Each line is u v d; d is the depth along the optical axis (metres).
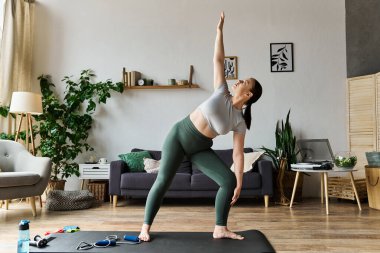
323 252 2.35
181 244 2.27
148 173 4.41
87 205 4.28
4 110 4.68
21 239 1.96
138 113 5.36
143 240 2.37
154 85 5.25
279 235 2.83
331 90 5.24
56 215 3.81
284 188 4.66
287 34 5.30
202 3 5.38
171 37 5.38
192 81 5.32
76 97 5.13
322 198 4.59
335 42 5.29
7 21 4.96
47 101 4.99
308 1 5.33
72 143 5.38
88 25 5.47
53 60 5.47
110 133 5.36
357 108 5.05
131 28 5.43
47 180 3.88
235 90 2.42
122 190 4.40
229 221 3.41
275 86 5.26
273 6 5.33
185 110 5.32
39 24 5.49
